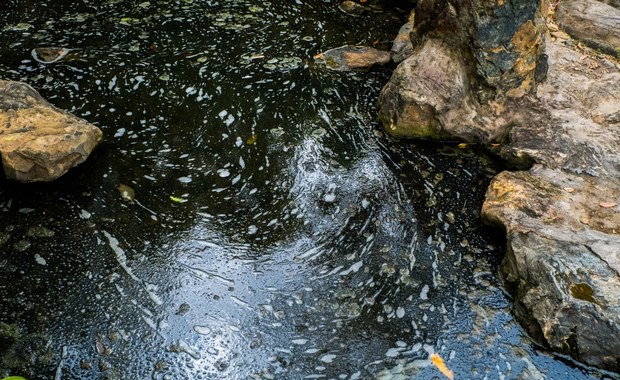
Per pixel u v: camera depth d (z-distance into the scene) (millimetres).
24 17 3535
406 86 2951
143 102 3086
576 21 3424
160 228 2605
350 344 2320
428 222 2674
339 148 2945
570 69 3148
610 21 3387
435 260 2553
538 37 2873
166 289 2430
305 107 3125
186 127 2988
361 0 3855
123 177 2764
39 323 2324
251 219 2654
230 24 3600
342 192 2766
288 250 2562
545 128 2883
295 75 3293
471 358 2297
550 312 2312
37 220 2596
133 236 2574
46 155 2650
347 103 3162
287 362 2273
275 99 3154
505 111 2945
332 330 2354
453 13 2859
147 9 3658
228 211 2678
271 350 2299
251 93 3174
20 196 2664
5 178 2713
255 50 3436
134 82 3182
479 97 2934
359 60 3377
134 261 2502
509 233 2516
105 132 2936
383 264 2533
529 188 2656
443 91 2924
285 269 2506
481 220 2670
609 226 2533
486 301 2441
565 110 2943
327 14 3750
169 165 2826
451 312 2408
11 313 2344
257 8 3740
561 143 2816
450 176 2852
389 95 3010
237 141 2941
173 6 3697
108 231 2584
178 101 3105
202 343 2305
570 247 2436
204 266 2500
